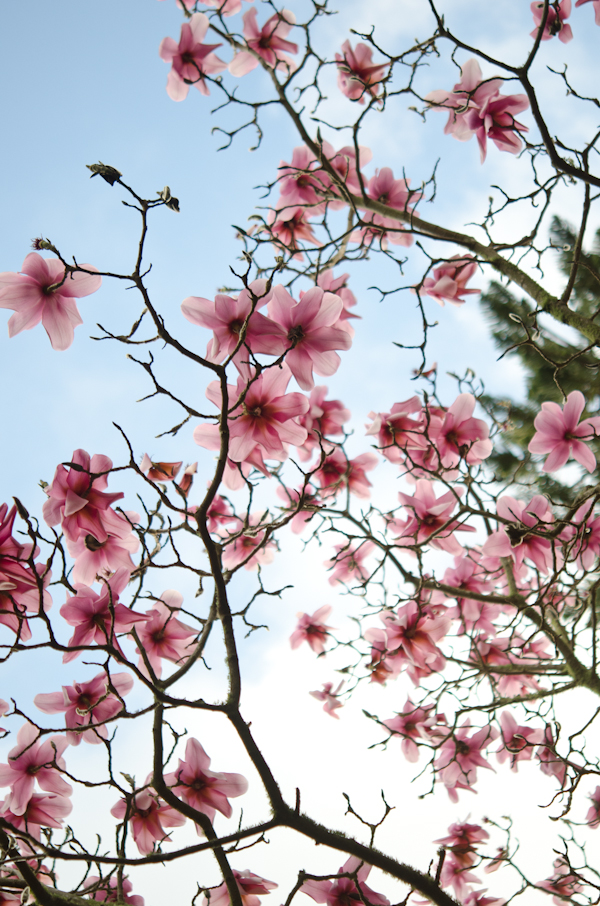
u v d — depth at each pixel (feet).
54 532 11.12
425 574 14.25
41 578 10.96
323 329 11.73
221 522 14.66
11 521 11.35
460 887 14.55
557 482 16.79
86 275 11.84
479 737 14.87
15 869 11.05
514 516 13.48
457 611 15.25
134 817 12.33
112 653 11.11
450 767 14.71
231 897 11.17
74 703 12.38
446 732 15.30
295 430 11.89
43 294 11.81
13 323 11.79
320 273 14.99
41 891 11.09
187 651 12.39
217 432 11.90
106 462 11.91
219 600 11.44
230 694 11.34
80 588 11.85
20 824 12.29
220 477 11.26
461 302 15.03
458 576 15.25
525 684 16.01
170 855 10.98
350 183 15.66
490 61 12.88
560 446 13.26
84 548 12.09
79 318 11.89
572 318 13.57
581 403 13.19
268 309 11.73
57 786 12.30
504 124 14.10
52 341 11.85
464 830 14.62
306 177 15.52
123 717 11.14
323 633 16.14
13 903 11.89
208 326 11.56
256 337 11.59
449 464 14.39
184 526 11.51
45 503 11.77
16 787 12.19
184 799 12.03
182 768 12.05
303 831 11.34
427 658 14.87
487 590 15.47
